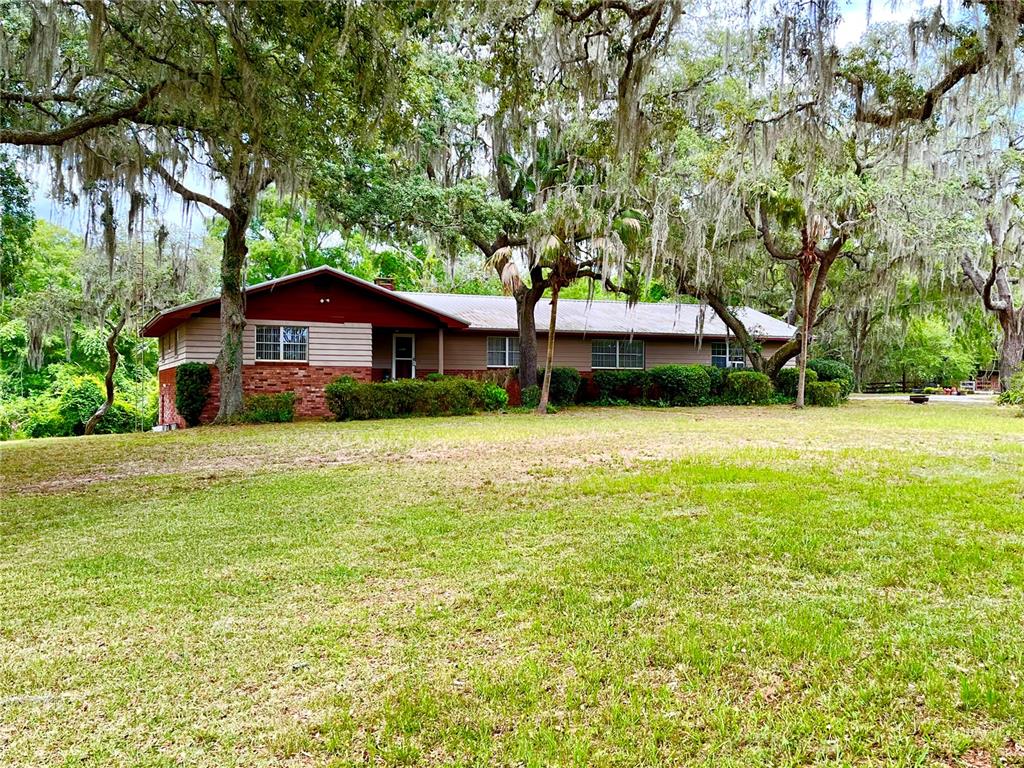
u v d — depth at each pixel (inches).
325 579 142.6
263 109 291.6
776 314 1139.3
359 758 78.8
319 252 1186.6
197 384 584.1
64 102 336.8
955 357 1296.8
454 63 474.6
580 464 292.2
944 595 121.8
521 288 644.7
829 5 245.6
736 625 110.4
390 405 596.4
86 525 196.1
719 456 308.2
